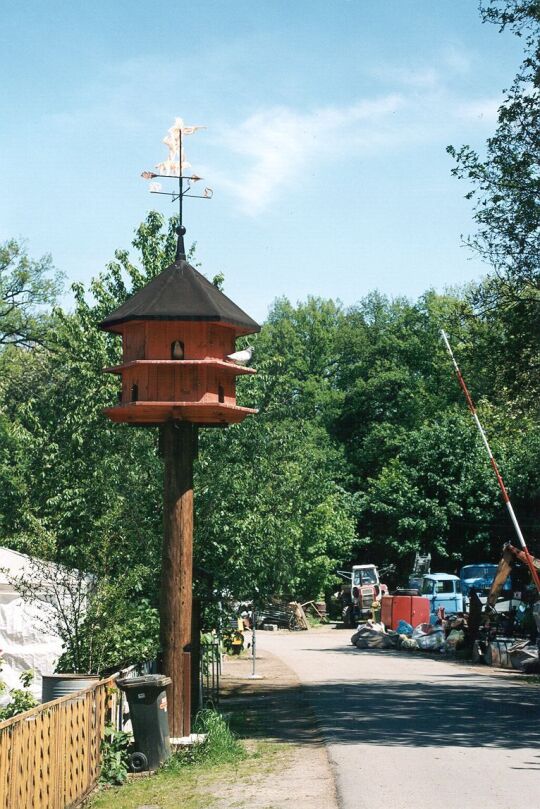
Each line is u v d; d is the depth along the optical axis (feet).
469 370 77.05
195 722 47.06
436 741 47.65
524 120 69.62
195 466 63.05
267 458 65.00
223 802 33.30
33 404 66.64
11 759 25.81
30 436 64.85
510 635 114.32
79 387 65.16
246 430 64.85
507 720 56.24
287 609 176.96
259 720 57.62
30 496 63.05
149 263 71.05
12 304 166.61
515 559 119.03
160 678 40.60
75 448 63.16
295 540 65.72
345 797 33.42
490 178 70.23
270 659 111.55
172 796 34.65
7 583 54.65
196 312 43.93
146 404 43.83
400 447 227.61
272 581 65.31
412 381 239.50
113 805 33.45
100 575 49.01
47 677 38.29
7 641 55.57
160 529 61.00
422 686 79.30
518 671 94.68
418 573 177.99
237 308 47.26
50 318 163.63
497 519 185.78
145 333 44.47
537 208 68.64
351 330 258.57
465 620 121.90
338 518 195.93
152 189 47.37
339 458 230.68
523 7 69.15
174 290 45.06
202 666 63.21
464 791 34.47
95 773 37.24
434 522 188.24
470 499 186.39
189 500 45.03
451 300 240.32
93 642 45.96
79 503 59.98
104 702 39.29
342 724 54.49
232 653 115.55
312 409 241.96
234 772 39.09
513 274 70.28
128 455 62.54
